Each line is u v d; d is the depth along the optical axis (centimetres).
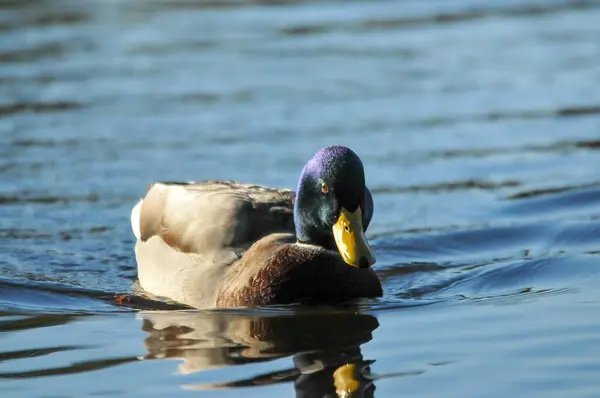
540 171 1603
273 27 2392
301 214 1073
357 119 1811
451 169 1617
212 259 1126
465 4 2616
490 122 1811
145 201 1237
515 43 2269
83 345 968
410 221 1430
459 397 815
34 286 1192
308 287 1067
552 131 1769
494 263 1252
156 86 1983
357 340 961
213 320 1038
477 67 2100
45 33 2334
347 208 1035
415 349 929
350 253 1015
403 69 2088
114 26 2394
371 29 2375
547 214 1432
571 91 1959
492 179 1574
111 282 1224
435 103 1898
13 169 1606
